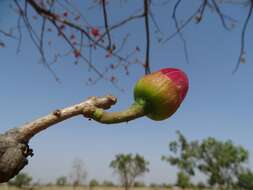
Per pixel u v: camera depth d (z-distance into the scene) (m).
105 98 0.14
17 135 0.13
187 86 0.16
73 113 0.14
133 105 0.16
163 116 0.16
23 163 0.13
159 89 0.16
